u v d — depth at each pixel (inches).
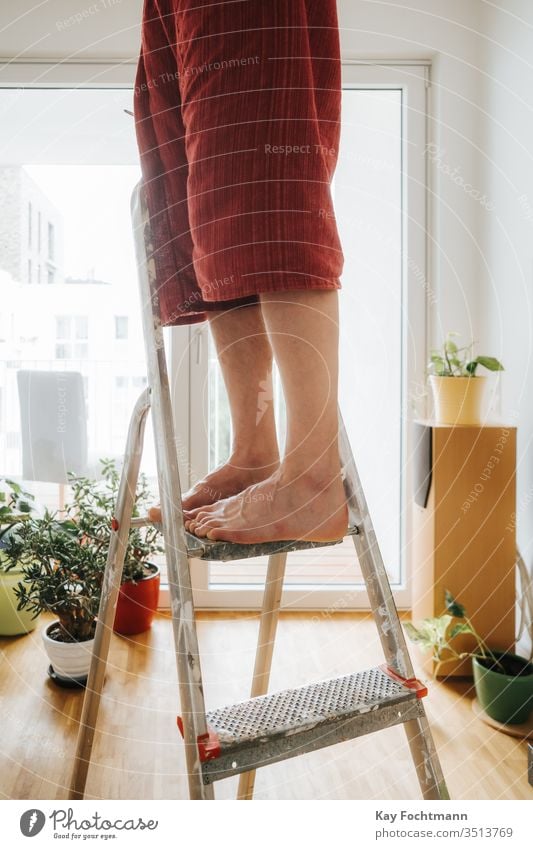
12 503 71.2
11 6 73.5
